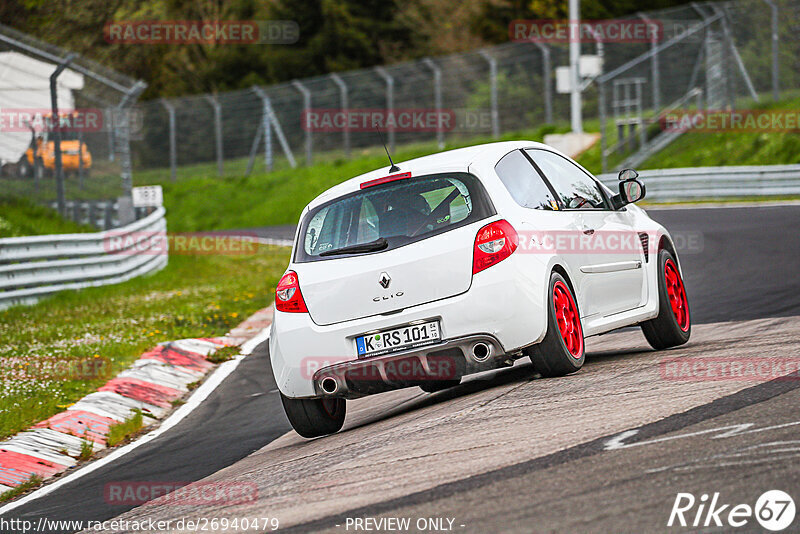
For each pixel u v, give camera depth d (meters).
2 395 35.00
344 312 24.89
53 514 21.53
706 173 101.94
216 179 160.88
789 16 124.75
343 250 25.34
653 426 19.12
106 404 33.38
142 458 26.78
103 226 92.38
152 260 84.56
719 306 39.81
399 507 16.55
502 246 24.11
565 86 124.38
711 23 130.50
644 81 127.50
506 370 30.05
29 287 63.78
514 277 23.95
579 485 16.12
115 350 42.91
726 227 70.38
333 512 17.02
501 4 189.50
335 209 26.16
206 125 168.12
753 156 109.88
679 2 179.38
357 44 193.88
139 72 188.00
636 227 30.06
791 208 80.00
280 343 25.50
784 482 15.09
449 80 147.88
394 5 199.62
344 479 19.31
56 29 159.88
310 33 199.62
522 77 150.75
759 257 53.41
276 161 163.75
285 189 149.88
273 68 195.25
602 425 19.72
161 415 33.25
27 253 62.28
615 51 148.12
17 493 24.73
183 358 41.41
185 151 168.88
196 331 48.34
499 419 21.89
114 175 98.88
